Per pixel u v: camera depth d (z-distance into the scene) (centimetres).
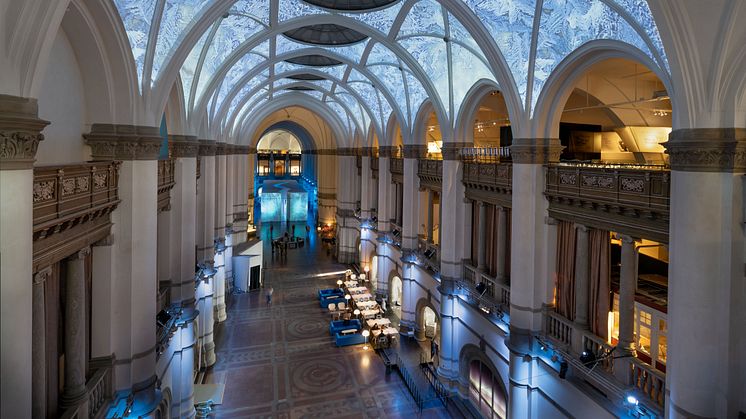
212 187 1681
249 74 1738
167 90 922
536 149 1128
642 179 835
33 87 459
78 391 696
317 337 1966
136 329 850
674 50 671
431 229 1908
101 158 788
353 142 3064
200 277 1510
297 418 1356
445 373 1594
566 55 1012
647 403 823
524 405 1166
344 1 1368
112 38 734
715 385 695
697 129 673
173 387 1277
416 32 1441
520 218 1158
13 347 443
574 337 1038
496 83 1305
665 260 1162
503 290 1324
